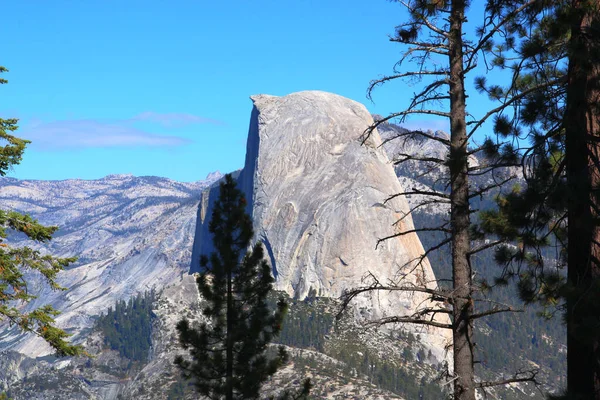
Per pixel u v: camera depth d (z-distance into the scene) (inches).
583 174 471.5
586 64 483.2
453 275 596.7
